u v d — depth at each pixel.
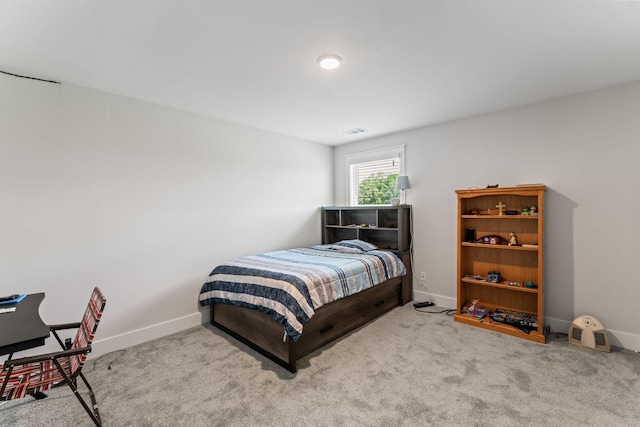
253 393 2.08
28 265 2.36
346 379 2.23
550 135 3.03
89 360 2.57
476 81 2.56
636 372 2.27
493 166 3.40
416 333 3.02
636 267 2.62
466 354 2.58
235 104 3.07
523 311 3.24
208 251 3.46
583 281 2.88
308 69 2.30
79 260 2.59
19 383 1.61
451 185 3.74
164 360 2.56
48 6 1.54
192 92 2.75
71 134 2.54
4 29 1.75
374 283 3.32
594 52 2.08
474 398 1.99
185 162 3.26
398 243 3.97
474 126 3.53
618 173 2.69
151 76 2.41
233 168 3.71
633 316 2.64
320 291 2.65
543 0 1.53
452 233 3.75
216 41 1.90
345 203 4.95
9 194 2.28
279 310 2.45
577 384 2.13
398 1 1.52
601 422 1.76
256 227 3.96
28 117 2.35
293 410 1.90
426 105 3.14
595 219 2.80
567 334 2.96
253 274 2.87
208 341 2.93
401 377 2.25
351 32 1.81
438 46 1.99
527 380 2.19
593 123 2.79
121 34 1.82
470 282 3.41
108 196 2.74
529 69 2.34
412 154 4.09
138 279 2.92
